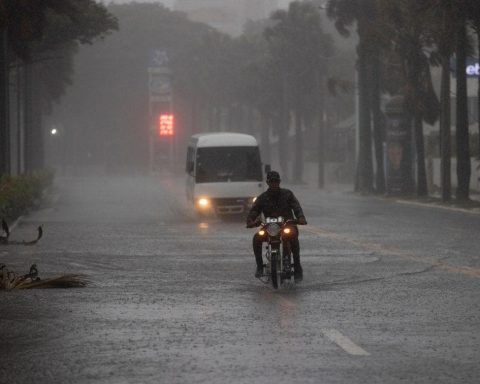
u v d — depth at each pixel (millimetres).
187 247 60969
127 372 22625
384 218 90688
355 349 25531
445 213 100000
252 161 94750
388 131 140750
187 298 36500
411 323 30109
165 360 24078
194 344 26391
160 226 82375
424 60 128500
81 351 25453
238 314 32219
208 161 94625
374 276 43844
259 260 40906
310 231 73250
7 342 26953
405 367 23125
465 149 116125
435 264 49031
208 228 79688
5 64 107312
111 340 27125
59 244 63469
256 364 23500
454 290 38594
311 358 24266
